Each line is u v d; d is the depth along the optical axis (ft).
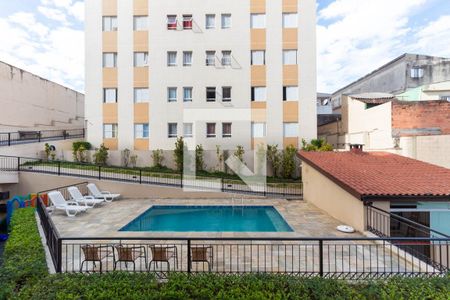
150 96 62.44
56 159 59.31
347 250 20.85
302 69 61.21
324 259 19.07
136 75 62.64
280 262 18.66
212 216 36.99
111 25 63.00
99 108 62.64
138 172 54.24
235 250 21.22
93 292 13.10
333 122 66.69
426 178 27.55
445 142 38.60
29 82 66.74
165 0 62.59
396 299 12.58
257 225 32.78
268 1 61.67
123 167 56.29
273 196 45.21
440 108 42.98
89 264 18.45
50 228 18.75
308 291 13.33
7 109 60.80
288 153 58.29
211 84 62.34
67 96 80.64
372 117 49.03
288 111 61.36
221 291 13.16
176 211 39.24
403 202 24.30
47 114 72.59
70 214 33.27
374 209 24.32
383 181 26.76
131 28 62.54
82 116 87.56
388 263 18.38
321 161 36.47
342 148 61.21
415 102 43.27
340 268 17.47
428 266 17.16
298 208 37.09
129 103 62.64
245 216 36.81
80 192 42.98
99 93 62.64
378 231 23.72
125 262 17.16
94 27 62.69
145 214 35.50
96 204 39.99
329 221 29.91
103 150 59.72
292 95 61.62
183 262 18.94
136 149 62.59
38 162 51.93
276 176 59.06
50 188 44.42
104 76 62.69
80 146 59.57
